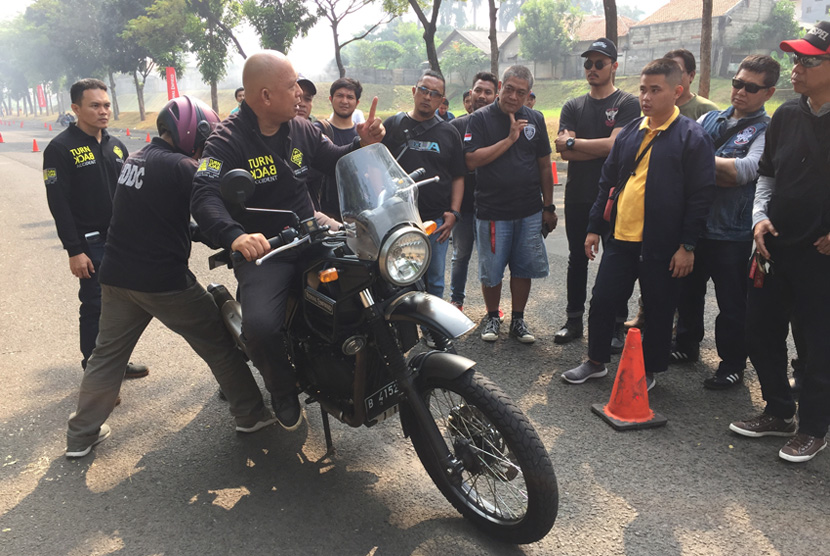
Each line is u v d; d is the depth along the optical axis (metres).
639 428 3.49
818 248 2.96
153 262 3.08
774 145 3.17
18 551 2.62
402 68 74.12
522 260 4.64
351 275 2.57
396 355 2.58
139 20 30.69
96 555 2.60
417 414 2.58
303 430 3.57
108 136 4.20
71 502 2.95
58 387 4.16
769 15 47.34
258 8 23.06
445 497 2.86
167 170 2.96
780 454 3.15
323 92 59.88
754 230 3.25
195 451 3.38
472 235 5.19
